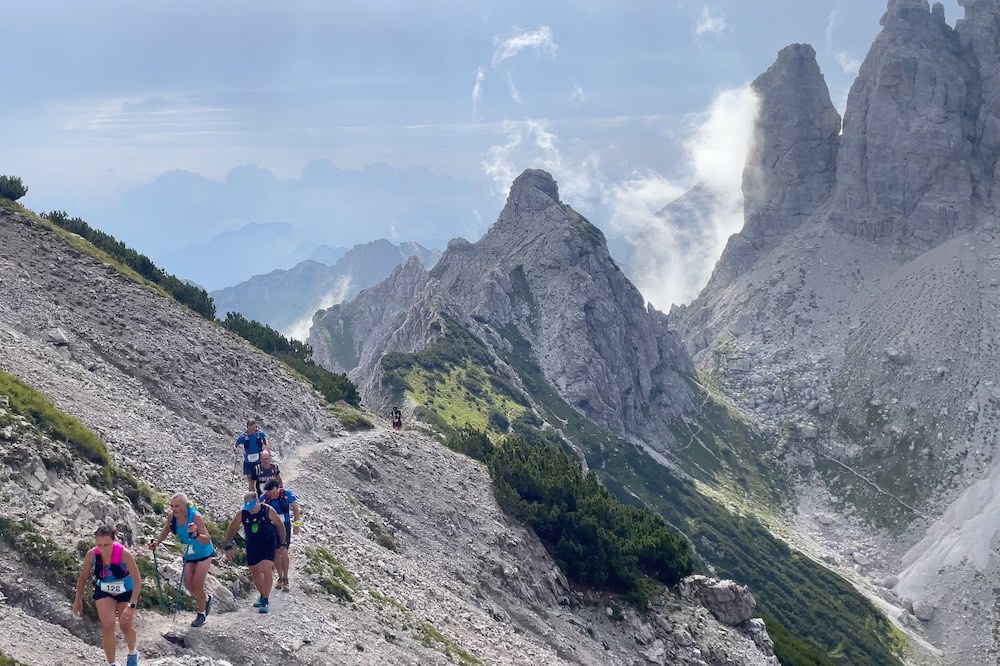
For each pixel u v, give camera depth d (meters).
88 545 26.77
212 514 35.69
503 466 67.62
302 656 27.31
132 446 37.75
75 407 38.75
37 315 47.97
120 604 22.50
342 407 66.69
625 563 63.34
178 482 36.91
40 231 57.19
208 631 26.22
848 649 184.38
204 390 52.00
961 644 197.88
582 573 60.59
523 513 62.66
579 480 73.94
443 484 59.88
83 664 22.03
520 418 182.25
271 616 28.84
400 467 58.62
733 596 66.38
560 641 50.12
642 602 60.72
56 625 23.47
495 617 47.94
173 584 27.95
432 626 39.09
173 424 44.75
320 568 35.69
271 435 52.69
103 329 51.06
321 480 49.66
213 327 61.69
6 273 50.59
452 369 197.00
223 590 28.98
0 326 43.91
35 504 27.08
